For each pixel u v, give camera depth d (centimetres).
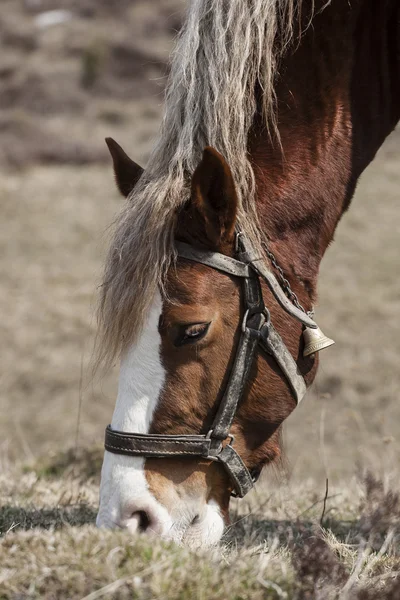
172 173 612
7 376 2403
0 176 4284
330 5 671
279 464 690
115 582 487
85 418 2208
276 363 629
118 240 597
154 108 6444
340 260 3231
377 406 2206
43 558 524
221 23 626
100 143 5069
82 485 983
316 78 672
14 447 1966
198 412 599
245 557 546
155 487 584
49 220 3644
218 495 618
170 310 587
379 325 2706
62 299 2906
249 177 631
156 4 9169
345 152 689
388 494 682
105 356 596
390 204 3800
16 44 8219
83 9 9212
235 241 613
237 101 620
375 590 524
